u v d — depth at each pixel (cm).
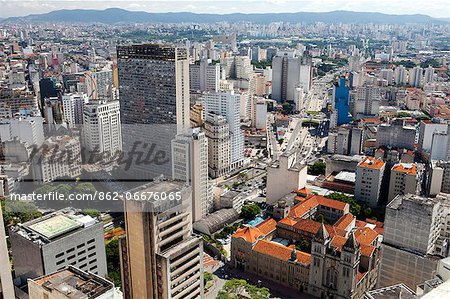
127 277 17512
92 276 14525
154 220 15688
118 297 15425
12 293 12750
